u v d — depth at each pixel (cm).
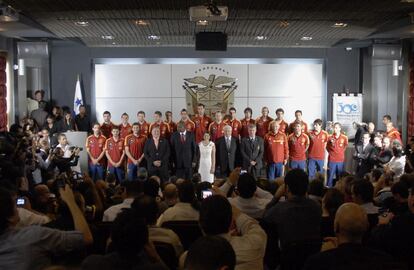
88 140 1261
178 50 1543
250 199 458
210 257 180
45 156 970
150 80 1559
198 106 1412
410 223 346
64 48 1518
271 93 1572
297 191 406
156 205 369
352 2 891
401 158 1014
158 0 876
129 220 255
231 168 1219
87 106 1531
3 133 812
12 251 289
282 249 387
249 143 1198
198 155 1239
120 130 1373
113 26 1160
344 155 1333
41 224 370
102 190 658
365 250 259
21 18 1033
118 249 251
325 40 1388
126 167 1266
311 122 1579
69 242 301
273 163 1234
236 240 298
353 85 1565
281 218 402
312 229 405
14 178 521
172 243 362
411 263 344
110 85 1554
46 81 1510
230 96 1569
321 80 1576
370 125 1226
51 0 880
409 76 1408
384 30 1205
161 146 1202
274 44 1478
